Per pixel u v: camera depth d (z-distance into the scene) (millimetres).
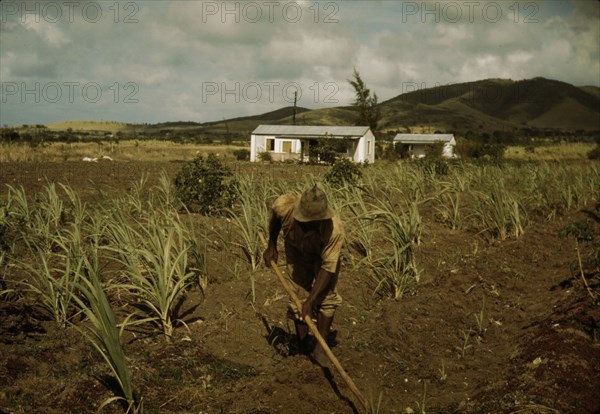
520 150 74062
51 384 4879
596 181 18031
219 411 4738
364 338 6391
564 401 4602
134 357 5484
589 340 5707
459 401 5035
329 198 10547
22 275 7547
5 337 5770
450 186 15492
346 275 8383
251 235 8406
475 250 10227
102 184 18797
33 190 17078
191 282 6930
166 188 13000
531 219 13547
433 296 7664
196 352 5723
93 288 4586
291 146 49781
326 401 4938
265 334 6363
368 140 50156
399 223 7902
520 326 6914
